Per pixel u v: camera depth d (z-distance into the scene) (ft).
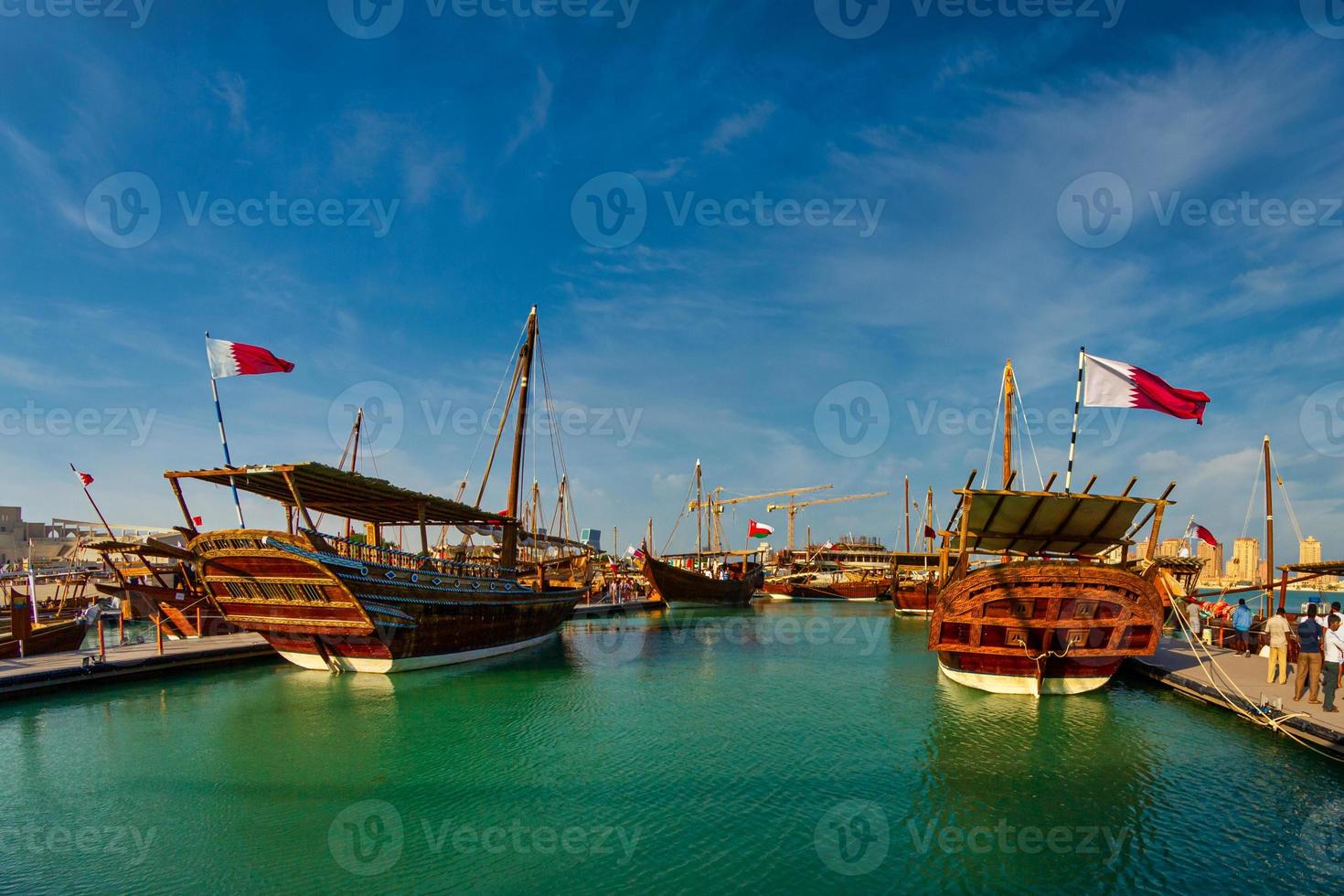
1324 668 53.78
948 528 80.23
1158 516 72.08
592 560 202.28
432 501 90.94
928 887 33.45
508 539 115.03
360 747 55.06
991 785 46.47
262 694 73.61
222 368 74.74
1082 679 72.64
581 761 51.96
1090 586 66.33
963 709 68.18
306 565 71.15
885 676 88.48
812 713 66.80
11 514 231.09
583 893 32.78
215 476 76.74
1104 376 71.36
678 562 280.31
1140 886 33.45
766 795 45.19
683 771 49.65
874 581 285.02
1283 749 53.06
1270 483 94.58
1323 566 79.30
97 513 108.99
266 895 32.45
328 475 74.90
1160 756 51.88
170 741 56.34
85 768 49.67
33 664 77.25
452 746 55.36
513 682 82.07
